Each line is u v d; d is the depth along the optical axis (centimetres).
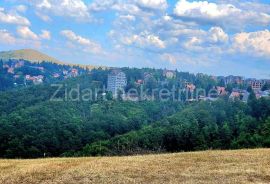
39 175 2127
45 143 12362
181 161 2508
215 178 2050
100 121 16588
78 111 19462
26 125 14462
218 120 15175
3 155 12094
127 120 17500
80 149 12581
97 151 10238
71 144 12675
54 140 12481
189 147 10656
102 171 2194
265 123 9975
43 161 2667
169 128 11956
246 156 2662
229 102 17800
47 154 12019
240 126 11069
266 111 14388
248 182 1972
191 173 2152
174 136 10925
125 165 2375
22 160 2791
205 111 16512
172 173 2152
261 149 3075
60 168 2297
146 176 2088
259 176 2091
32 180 2033
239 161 2492
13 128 13775
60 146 12469
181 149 10719
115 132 15975
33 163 2561
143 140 10744
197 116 15875
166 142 10881
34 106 18962
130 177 2070
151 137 10981
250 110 15100
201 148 9844
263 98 15312
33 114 17062
